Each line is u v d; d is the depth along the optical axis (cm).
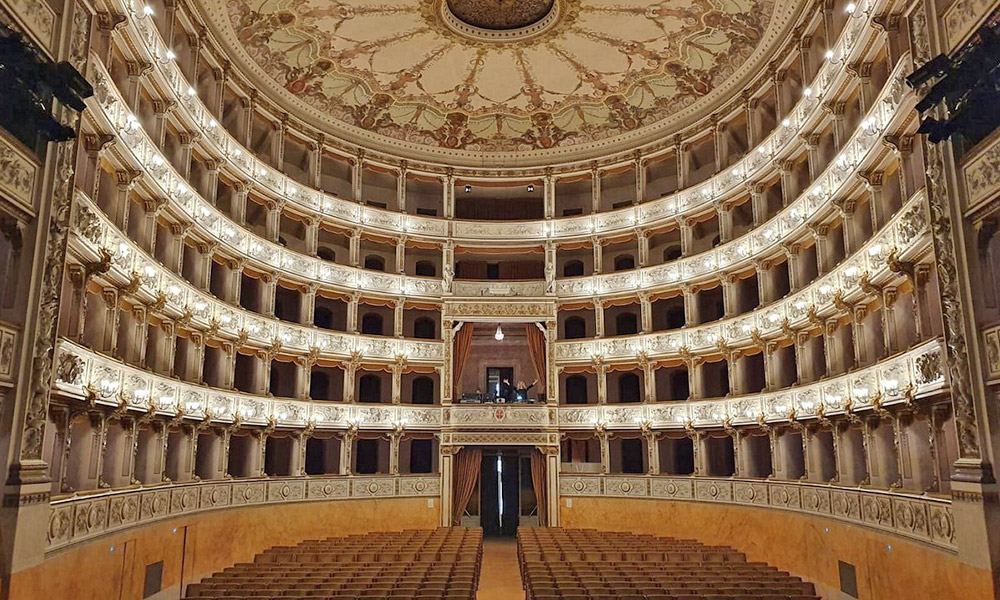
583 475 3612
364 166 3869
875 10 2030
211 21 2870
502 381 4141
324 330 3456
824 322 2552
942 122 1454
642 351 3581
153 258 2342
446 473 3638
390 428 3600
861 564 2080
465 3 2955
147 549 2139
